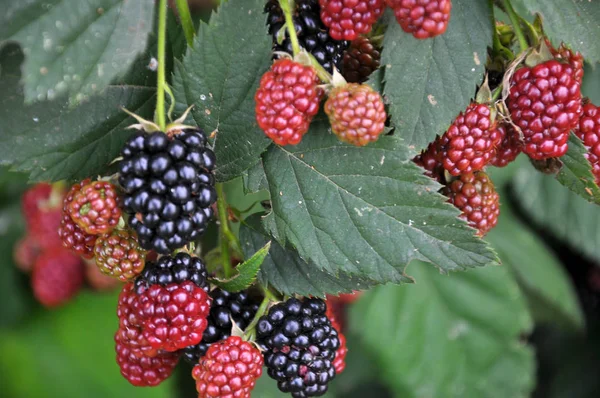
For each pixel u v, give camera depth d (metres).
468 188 0.48
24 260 0.61
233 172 0.48
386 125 0.48
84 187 0.46
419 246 0.47
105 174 0.48
